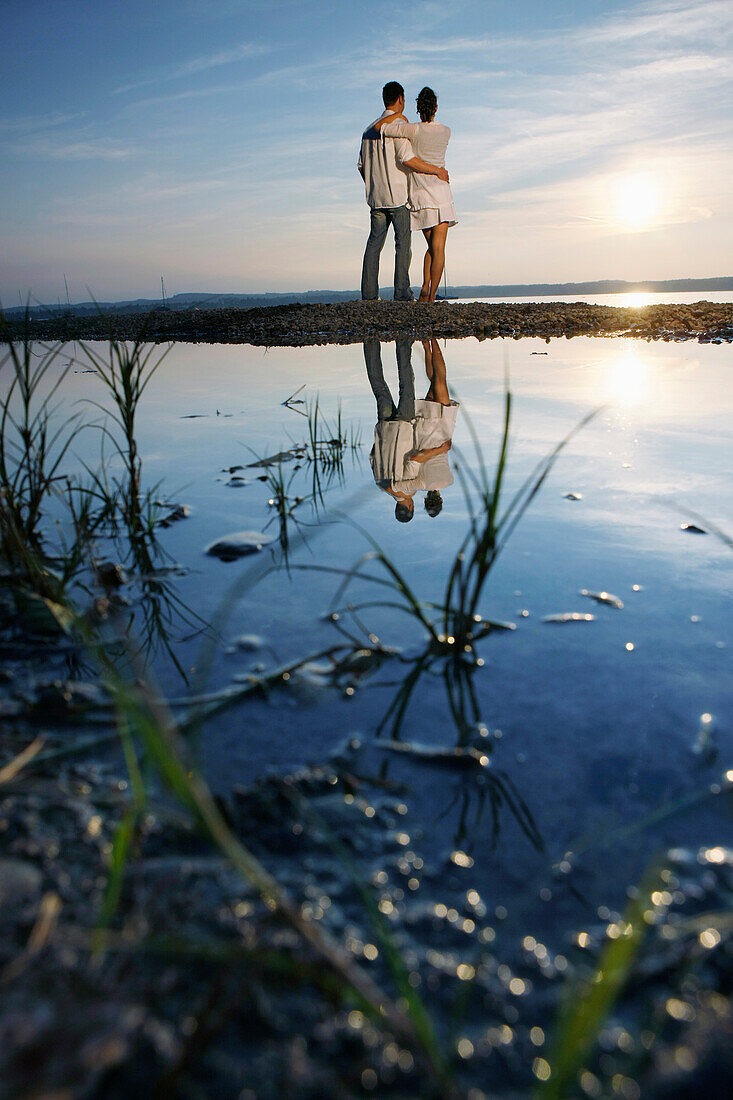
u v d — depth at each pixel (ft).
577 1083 2.29
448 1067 2.35
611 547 6.64
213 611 5.72
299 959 2.68
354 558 6.63
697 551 6.49
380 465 9.73
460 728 4.18
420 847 3.34
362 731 4.18
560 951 2.79
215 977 2.63
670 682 4.55
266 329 29.45
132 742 4.10
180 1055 2.31
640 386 14.38
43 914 2.87
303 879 3.14
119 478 9.45
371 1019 2.48
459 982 2.66
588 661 4.83
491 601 5.69
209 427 12.52
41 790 3.71
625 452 9.61
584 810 3.55
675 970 2.68
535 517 7.45
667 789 3.67
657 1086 2.25
